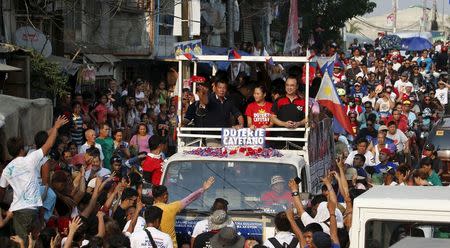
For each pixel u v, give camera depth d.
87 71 22.44
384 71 33.94
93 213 11.64
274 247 10.54
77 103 18.56
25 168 10.91
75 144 16.02
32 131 13.79
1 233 11.30
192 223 12.16
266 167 12.45
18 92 18.00
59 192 11.86
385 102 26.64
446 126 19.94
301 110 13.70
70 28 23.81
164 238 10.63
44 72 18.58
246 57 14.00
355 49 42.16
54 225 11.37
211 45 33.50
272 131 13.45
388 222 7.39
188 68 18.98
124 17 26.28
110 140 17.17
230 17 26.92
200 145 13.47
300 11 49.81
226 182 12.40
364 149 17.91
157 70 29.98
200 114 13.84
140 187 12.98
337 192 14.86
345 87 30.06
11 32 20.45
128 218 11.91
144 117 21.62
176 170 12.56
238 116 13.84
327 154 15.63
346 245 10.78
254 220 12.05
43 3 21.45
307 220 11.29
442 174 18.55
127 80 25.23
